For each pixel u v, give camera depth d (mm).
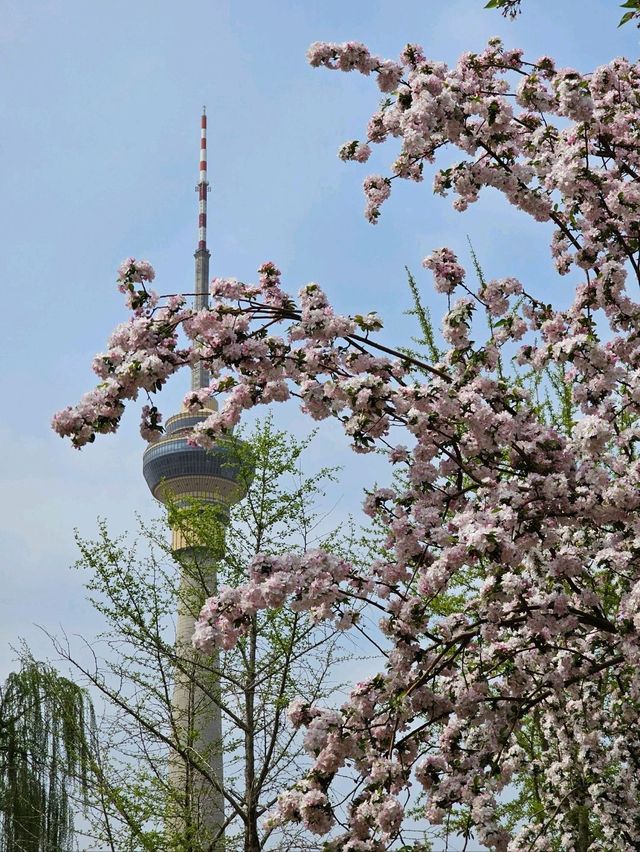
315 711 9172
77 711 23656
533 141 10328
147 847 17422
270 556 8969
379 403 9062
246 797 17578
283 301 10172
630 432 9727
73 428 8867
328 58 9961
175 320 9586
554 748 13016
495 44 10930
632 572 9781
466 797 8859
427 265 10266
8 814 23297
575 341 9172
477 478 9859
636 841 10820
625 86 10562
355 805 8516
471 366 9773
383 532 18500
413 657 9273
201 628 8797
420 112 9289
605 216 9969
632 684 9617
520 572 10500
